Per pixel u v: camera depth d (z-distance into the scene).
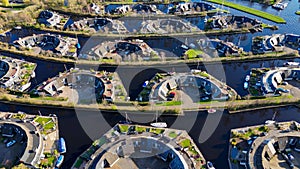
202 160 111.62
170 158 113.12
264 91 145.25
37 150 112.38
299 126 124.81
